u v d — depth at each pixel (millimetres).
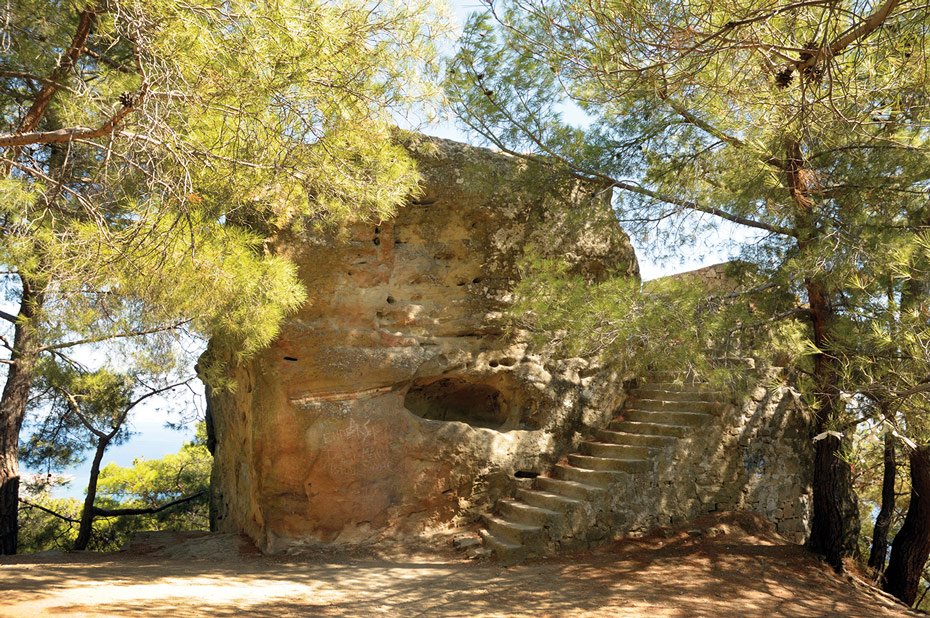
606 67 6004
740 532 9727
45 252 5691
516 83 9195
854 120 5645
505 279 10609
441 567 8461
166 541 11766
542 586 7469
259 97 5336
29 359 12219
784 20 5570
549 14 6785
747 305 8352
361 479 9375
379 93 5812
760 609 7105
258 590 6965
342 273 9477
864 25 4605
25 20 6816
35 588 6145
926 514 9484
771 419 10641
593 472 9664
